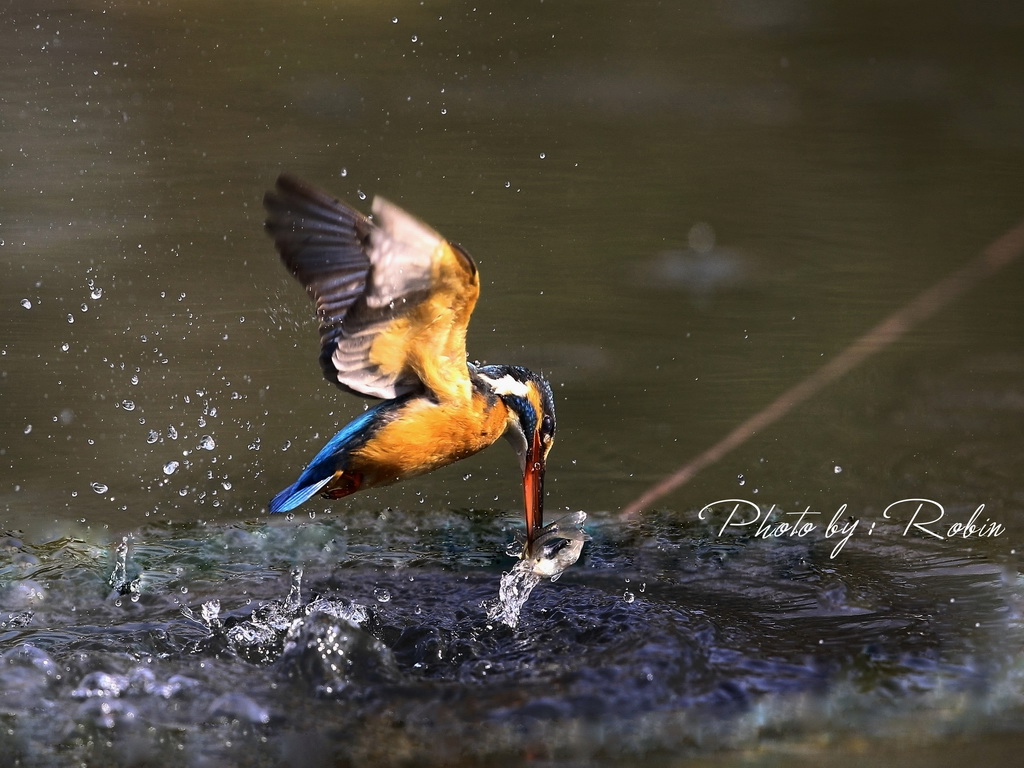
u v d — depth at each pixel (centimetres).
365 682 752
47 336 1285
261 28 2572
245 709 723
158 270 1444
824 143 1969
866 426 1142
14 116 1958
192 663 780
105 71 2233
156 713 719
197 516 1013
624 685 743
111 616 848
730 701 729
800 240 1584
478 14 2761
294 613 855
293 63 2336
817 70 2381
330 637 771
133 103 2062
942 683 752
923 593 883
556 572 884
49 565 922
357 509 1046
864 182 1789
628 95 2209
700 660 774
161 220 1588
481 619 838
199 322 1335
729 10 2855
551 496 1055
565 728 699
